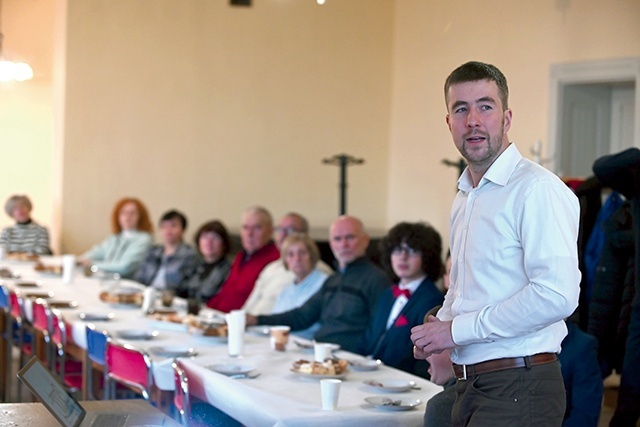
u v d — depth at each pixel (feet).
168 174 33.32
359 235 17.53
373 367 13.44
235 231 33.53
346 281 17.43
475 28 31.07
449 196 32.22
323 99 34.94
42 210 36.22
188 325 16.83
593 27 26.81
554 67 27.81
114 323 17.71
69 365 19.99
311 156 34.91
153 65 33.01
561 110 27.68
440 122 32.76
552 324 8.59
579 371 11.69
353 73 35.22
